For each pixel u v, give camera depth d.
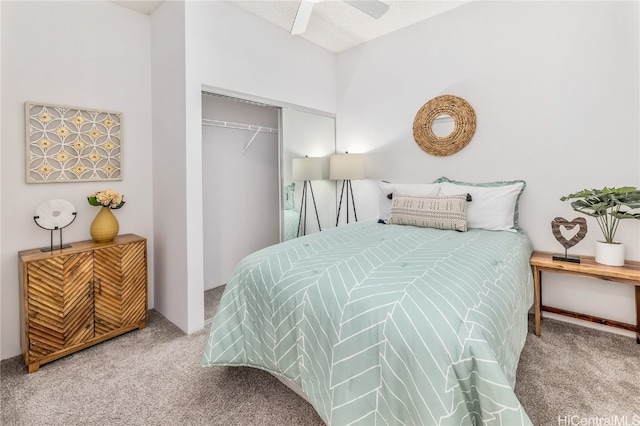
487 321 0.99
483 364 0.86
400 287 1.12
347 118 3.55
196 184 2.29
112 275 2.15
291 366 1.34
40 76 2.11
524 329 1.54
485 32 2.58
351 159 3.22
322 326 1.18
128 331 2.28
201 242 2.33
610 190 1.85
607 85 2.10
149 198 2.68
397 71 3.12
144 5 2.48
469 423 0.88
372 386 1.02
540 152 2.37
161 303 2.62
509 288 1.32
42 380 1.70
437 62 2.86
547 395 1.50
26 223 2.07
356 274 1.28
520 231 2.37
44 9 2.11
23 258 1.80
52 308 1.86
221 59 2.44
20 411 1.47
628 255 2.09
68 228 2.26
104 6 2.39
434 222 2.31
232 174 3.15
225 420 1.39
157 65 2.55
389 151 3.23
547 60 2.31
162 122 2.50
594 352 1.89
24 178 2.06
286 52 3.01
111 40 2.43
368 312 1.06
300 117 3.22
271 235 3.46
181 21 2.22
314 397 1.21
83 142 2.31
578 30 2.19
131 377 1.72
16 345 2.02
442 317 0.96
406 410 0.94
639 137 2.01
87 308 2.02
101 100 2.39
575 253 2.27
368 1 1.98
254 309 1.53
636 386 1.56
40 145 2.12
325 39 3.26
